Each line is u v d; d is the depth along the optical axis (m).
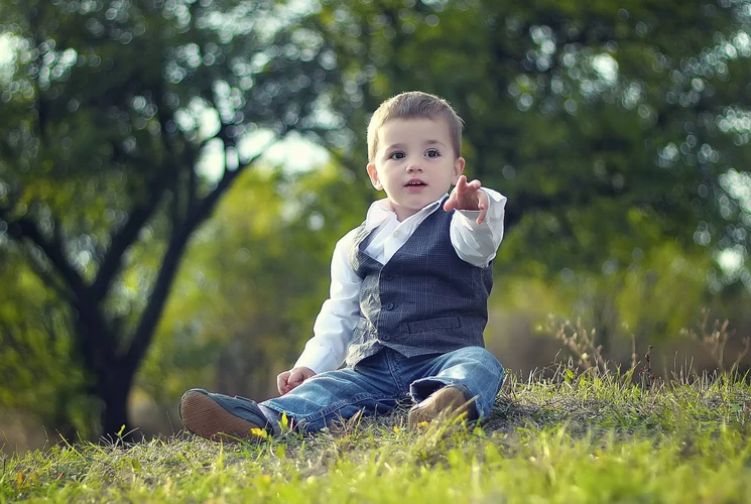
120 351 17.86
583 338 4.82
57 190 15.04
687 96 17.09
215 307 24.91
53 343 16.95
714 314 19.47
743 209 17.17
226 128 15.98
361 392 3.96
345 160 16.47
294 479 3.00
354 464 3.17
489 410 3.66
